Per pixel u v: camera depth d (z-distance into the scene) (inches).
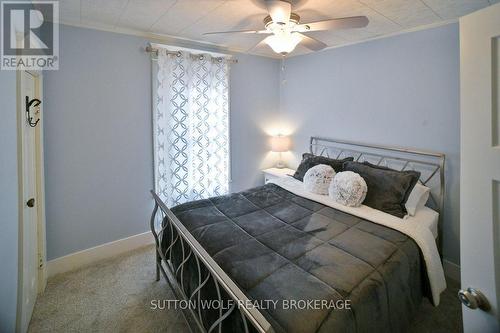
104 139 100.3
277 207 90.4
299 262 57.6
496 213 31.4
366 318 48.0
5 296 52.4
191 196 122.6
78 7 79.5
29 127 73.3
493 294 32.2
